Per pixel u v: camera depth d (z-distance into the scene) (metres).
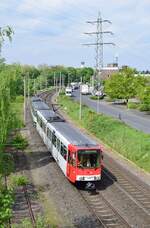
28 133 53.19
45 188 29.02
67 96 116.12
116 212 24.03
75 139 30.61
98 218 22.97
